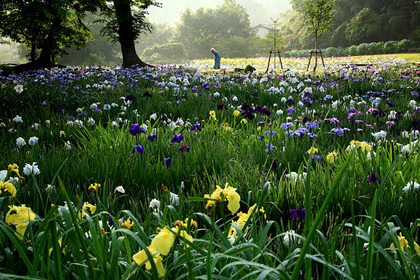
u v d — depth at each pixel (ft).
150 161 12.30
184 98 27.40
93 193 9.12
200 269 4.99
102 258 4.53
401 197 8.62
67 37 97.96
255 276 4.60
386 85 32.91
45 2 71.31
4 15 80.94
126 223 5.97
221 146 13.33
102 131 15.17
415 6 192.75
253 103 26.50
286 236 6.07
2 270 5.24
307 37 256.11
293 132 14.03
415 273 4.60
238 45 276.41
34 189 8.25
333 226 7.31
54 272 4.44
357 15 219.20
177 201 8.27
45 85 32.35
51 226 3.99
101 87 33.09
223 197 5.10
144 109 22.16
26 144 14.01
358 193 8.67
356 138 14.96
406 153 11.24
